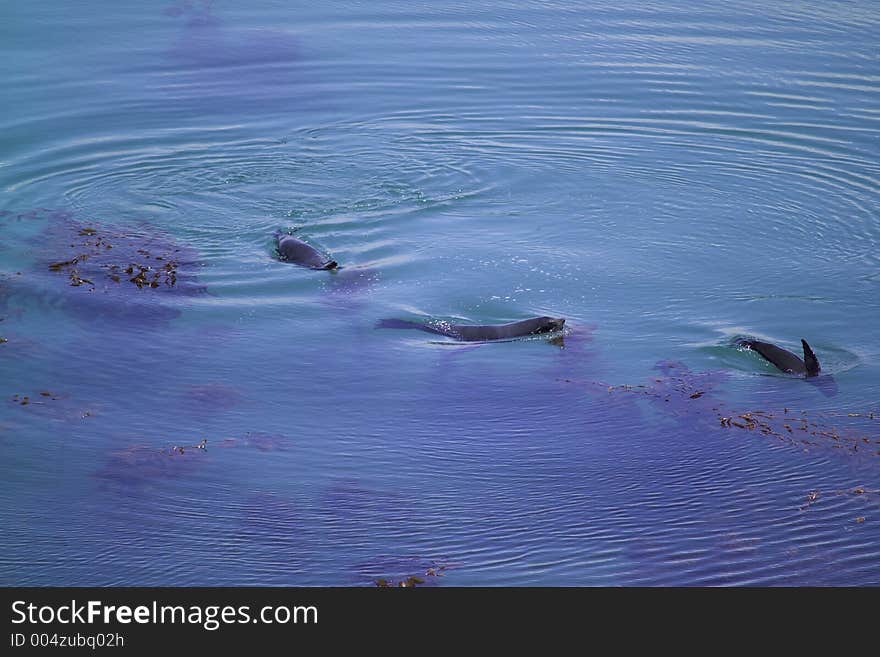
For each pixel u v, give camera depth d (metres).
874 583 10.49
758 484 12.45
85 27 30.20
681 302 17.58
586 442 13.52
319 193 21.92
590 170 23.16
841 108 25.91
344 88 27.20
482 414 14.27
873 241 19.72
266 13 32.06
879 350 15.89
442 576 10.73
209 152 23.59
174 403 14.45
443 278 18.36
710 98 26.64
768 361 15.55
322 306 17.45
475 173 23.03
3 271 18.19
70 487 12.36
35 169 22.39
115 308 17.14
